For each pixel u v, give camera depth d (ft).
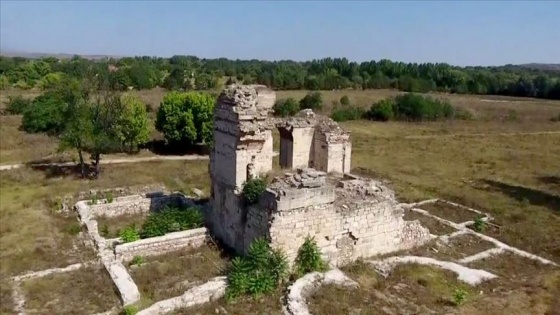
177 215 73.87
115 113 116.88
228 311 50.31
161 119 145.07
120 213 82.84
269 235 57.11
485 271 63.41
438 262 63.82
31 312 50.29
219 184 70.74
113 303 52.39
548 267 66.28
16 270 60.13
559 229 81.46
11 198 92.79
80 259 63.82
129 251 63.72
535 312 51.80
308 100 235.40
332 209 60.85
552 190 108.88
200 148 151.12
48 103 162.71
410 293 55.72
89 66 161.89
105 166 123.54
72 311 50.42
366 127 210.79
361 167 128.77
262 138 65.92
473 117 246.06
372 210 64.59
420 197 100.12
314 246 59.11
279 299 52.95
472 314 50.93
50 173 113.39
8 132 160.66
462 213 91.15
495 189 108.68
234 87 66.44
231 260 63.10
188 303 51.08
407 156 147.74
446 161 141.28
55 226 76.07
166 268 60.18
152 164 128.16
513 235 78.43
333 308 50.65
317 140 80.12
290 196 57.41
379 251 66.39
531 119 243.81
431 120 236.63
